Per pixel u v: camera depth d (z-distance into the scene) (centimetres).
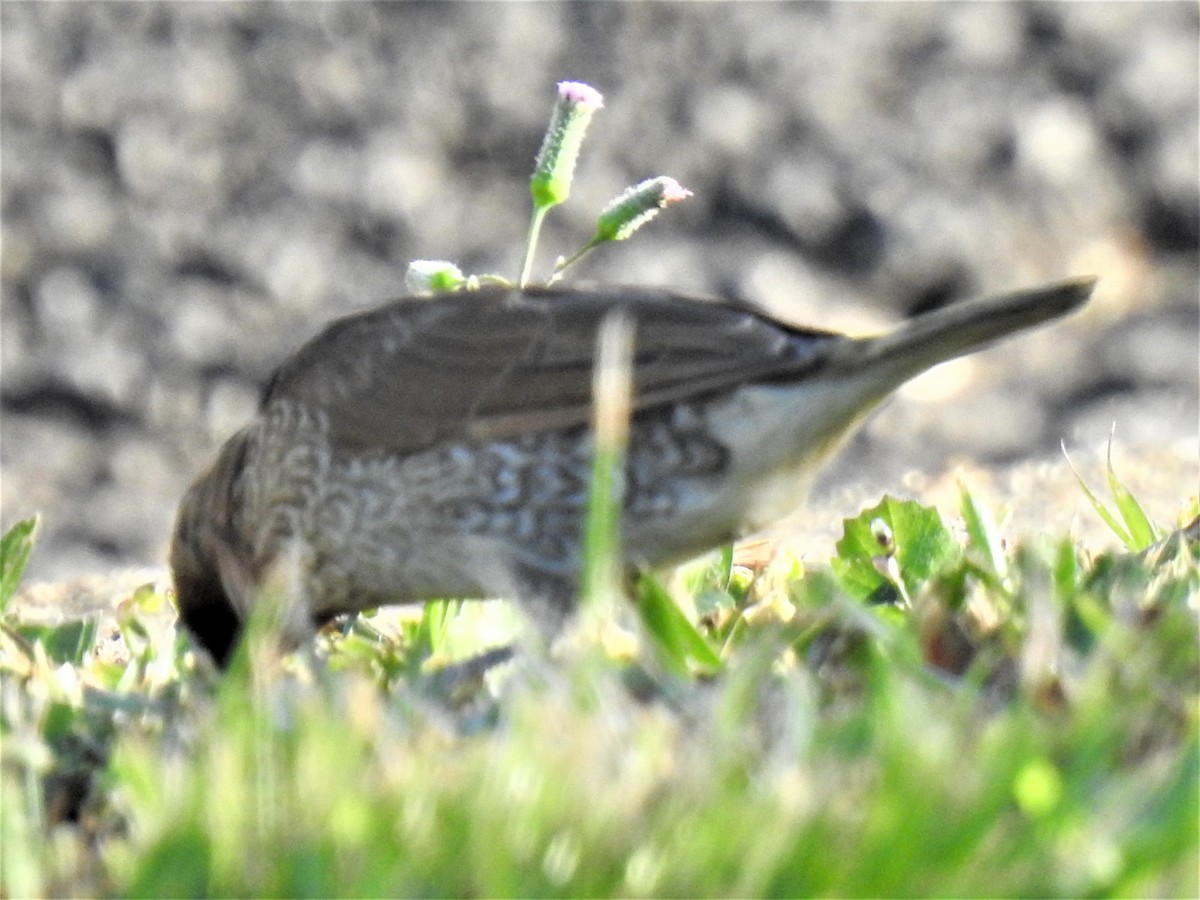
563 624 759
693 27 1964
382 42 1933
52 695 695
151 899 526
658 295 767
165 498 1673
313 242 1816
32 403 1745
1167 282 1886
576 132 896
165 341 1762
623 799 529
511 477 765
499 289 798
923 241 1845
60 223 1831
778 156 1888
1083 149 1942
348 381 801
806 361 723
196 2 1952
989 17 2022
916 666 634
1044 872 505
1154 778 539
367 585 811
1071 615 695
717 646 772
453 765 552
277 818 531
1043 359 1803
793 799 520
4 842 548
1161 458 1189
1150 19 2047
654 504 748
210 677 730
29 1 1948
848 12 2002
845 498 1182
